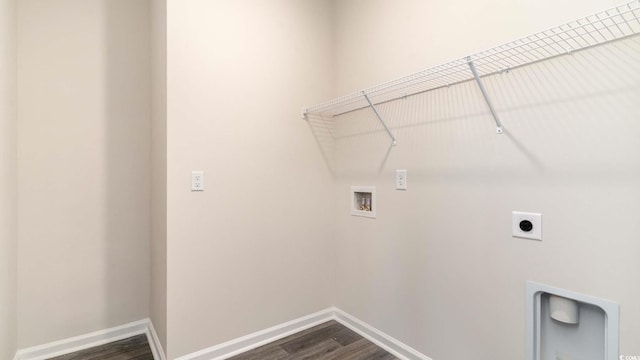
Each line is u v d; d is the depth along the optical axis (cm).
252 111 207
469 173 159
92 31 212
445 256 171
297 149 229
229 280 198
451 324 168
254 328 208
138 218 227
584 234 122
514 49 133
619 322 115
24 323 191
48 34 198
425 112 180
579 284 124
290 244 225
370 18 214
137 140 227
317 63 240
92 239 212
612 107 115
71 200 205
